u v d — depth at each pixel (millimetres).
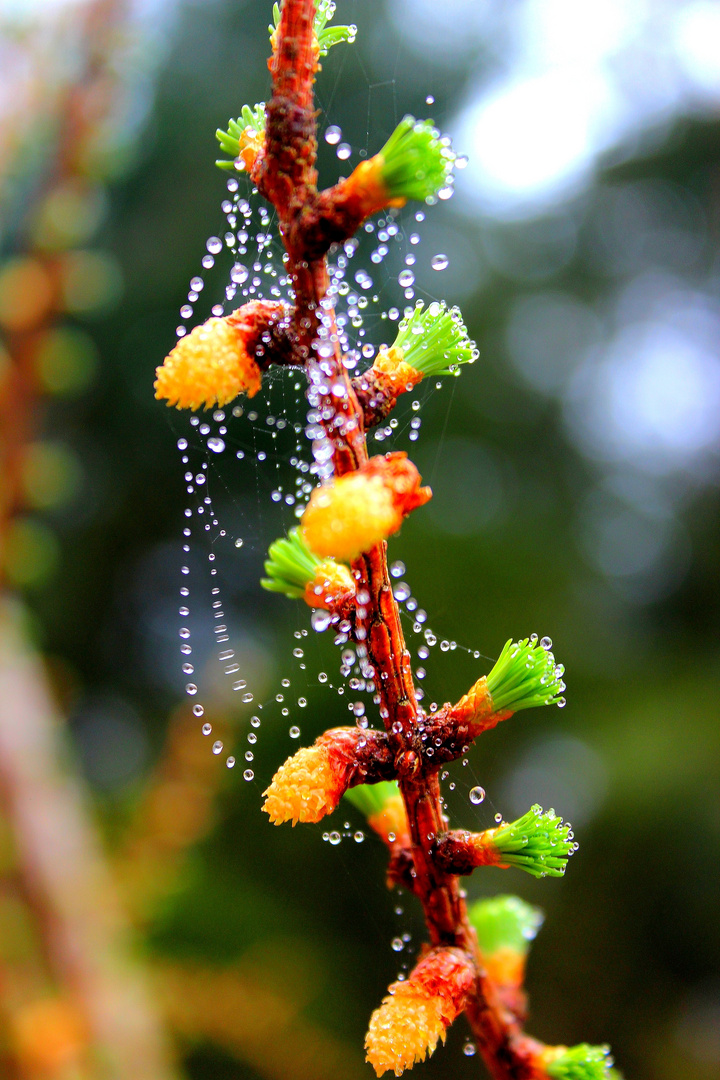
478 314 785
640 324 791
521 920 211
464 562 699
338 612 202
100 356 732
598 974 577
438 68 713
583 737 635
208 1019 223
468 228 800
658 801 565
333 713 568
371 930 512
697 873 555
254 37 733
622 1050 564
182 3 720
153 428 740
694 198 788
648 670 685
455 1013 194
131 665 737
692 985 569
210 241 223
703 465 766
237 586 643
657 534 780
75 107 203
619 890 574
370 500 182
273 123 190
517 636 676
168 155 731
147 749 644
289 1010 229
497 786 621
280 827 536
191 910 410
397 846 207
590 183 808
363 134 694
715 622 721
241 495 642
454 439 754
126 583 758
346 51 688
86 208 203
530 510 754
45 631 709
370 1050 191
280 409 549
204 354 190
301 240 190
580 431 794
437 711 200
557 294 805
